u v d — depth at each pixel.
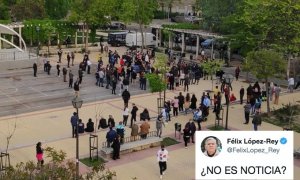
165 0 91.94
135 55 52.12
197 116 30.23
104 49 60.28
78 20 59.91
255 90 36.66
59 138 28.36
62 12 73.38
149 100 37.53
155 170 23.95
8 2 73.94
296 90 42.94
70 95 38.59
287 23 40.81
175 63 49.34
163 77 34.00
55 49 60.84
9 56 49.75
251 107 34.25
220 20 55.28
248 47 46.78
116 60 49.97
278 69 32.97
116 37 64.31
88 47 62.66
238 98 38.97
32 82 42.94
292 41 41.16
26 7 69.69
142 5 59.91
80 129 28.70
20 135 28.84
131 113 30.73
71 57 52.81
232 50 52.66
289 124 32.19
